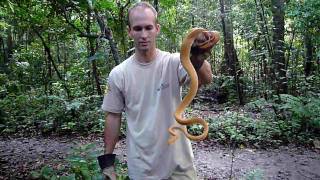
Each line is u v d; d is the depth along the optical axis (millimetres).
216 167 3250
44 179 2225
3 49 7770
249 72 8031
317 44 5543
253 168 3217
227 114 4938
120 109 1286
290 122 4258
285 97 4207
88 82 6141
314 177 3039
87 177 1928
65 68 6758
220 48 8984
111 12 3041
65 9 2941
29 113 5391
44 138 4566
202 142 4020
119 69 1248
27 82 6766
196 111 6008
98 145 4043
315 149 3789
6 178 2939
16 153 3832
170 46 7117
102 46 4621
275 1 4945
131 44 3387
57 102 5316
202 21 8234
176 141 1225
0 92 6352
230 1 7066
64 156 3627
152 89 1207
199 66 1117
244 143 3943
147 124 1205
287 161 3426
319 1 4434
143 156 1215
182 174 1236
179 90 1222
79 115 4980
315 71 6051
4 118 5324
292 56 6371
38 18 4039
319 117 4094
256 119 4625
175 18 7652
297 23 4934
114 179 1309
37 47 6969
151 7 1189
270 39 5152
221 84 7457
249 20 6012
